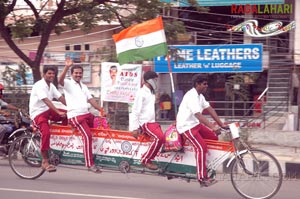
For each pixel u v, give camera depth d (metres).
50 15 13.70
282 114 15.61
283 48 17.66
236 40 18.09
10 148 8.98
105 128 8.32
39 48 13.00
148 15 12.56
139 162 8.02
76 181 8.77
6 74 13.78
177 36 13.22
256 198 7.35
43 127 8.49
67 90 8.34
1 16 12.35
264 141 13.34
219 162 7.51
